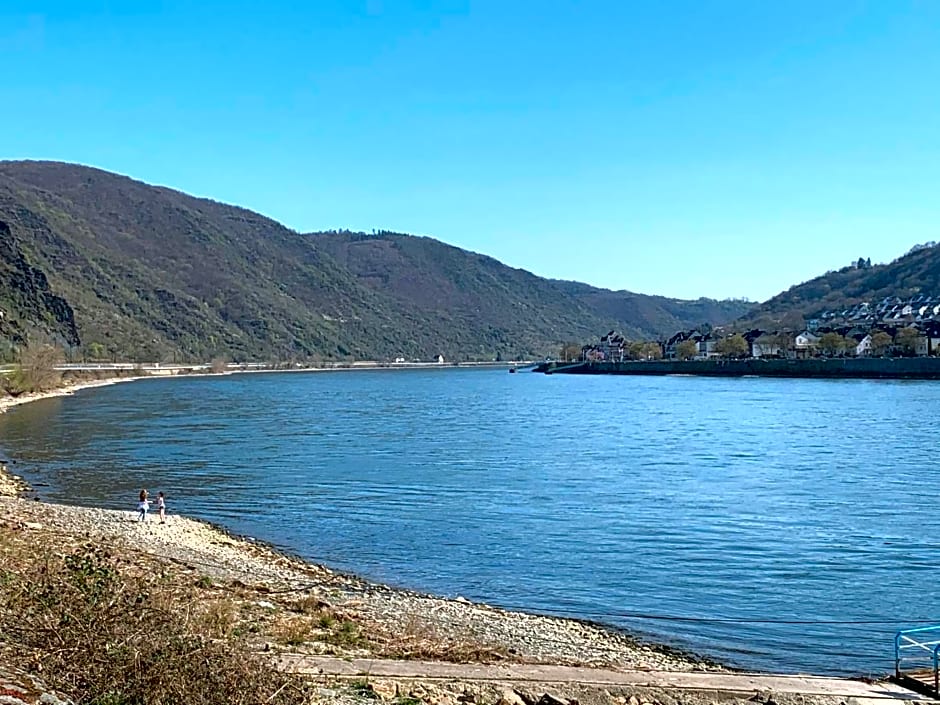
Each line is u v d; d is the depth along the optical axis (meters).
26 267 180.38
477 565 29.00
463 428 75.75
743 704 15.69
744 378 166.50
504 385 162.38
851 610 24.12
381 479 46.75
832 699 16.12
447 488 43.75
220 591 22.02
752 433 68.50
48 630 10.98
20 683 9.36
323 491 43.19
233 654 11.84
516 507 38.66
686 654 20.70
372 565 28.98
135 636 11.01
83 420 84.12
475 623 22.17
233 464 52.94
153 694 10.23
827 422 75.88
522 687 15.09
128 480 47.12
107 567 14.41
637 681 16.23
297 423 81.12
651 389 137.50
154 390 141.12
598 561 29.39
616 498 40.53
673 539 32.31
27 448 61.50
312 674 14.31
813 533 32.94
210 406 104.00
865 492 41.31
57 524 31.03
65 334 178.50
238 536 33.19
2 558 17.19
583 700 14.94
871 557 29.55
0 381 113.12
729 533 33.12
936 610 24.11
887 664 20.08
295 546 31.73
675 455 55.91
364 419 85.69
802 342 196.75
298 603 21.83
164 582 21.16
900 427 70.56
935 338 167.12
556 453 57.44
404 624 21.22
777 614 23.81
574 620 23.33
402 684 14.38
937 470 47.94
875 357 162.50
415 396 126.06
